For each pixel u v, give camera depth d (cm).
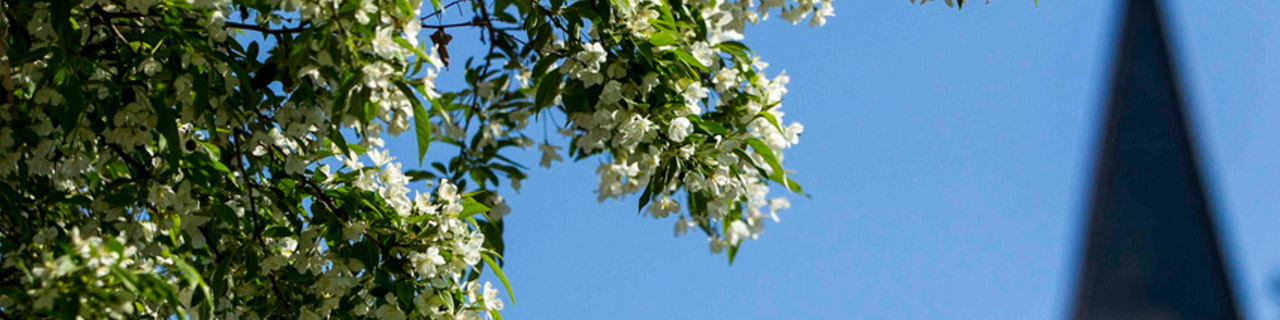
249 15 374
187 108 330
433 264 354
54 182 351
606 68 365
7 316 296
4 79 316
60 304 242
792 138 429
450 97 574
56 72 319
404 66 309
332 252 361
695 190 385
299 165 356
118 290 254
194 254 361
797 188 482
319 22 293
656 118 368
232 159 384
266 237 368
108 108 320
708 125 372
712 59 429
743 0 493
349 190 371
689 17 409
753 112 430
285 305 368
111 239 248
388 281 359
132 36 352
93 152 345
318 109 340
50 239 330
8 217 337
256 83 329
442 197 378
